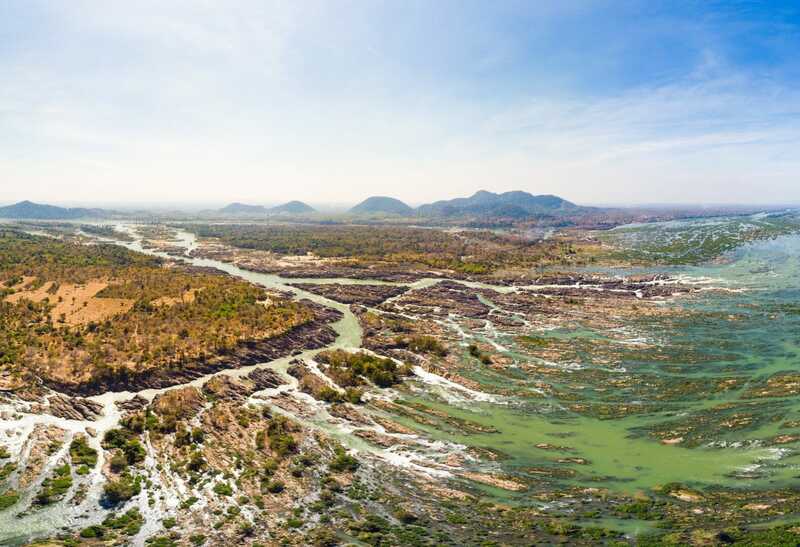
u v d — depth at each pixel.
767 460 62.22
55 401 83.19
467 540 50.00
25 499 58.53
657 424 75.81
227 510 57.09
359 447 72.56
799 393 80.50
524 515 54.53
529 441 73.38
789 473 58.44
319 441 73.94
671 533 48.62
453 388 93.88
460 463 67.56
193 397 86.94
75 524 54.34
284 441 72.38
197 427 77.69
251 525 54.12
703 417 76.25
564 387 92.06
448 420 80.81
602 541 48.28
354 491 60.88
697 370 94.94
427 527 52.84
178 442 72.75
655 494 57.22
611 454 68.25
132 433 75.38
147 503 58.66
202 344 104.56
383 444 73.38
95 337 103.88
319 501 58.75
